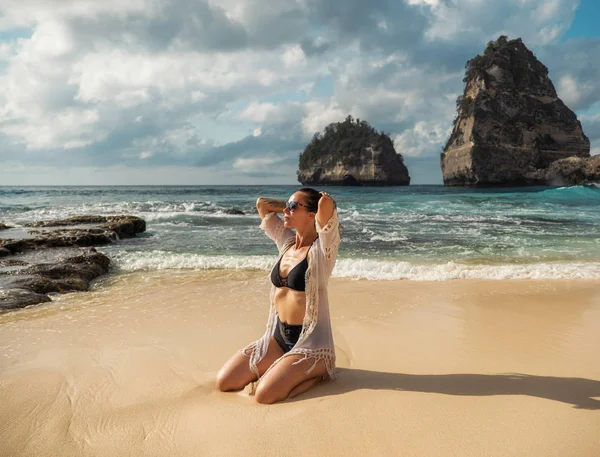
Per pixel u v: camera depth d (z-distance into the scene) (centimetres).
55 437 257
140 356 395
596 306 572
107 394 315
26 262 886
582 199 3338
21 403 300
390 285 713
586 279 753
